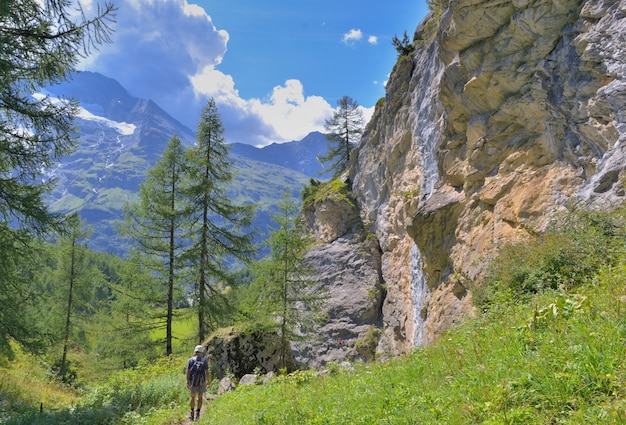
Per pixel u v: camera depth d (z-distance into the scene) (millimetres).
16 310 13375
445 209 16688
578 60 12008
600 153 11109
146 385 14062
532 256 9695
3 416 10148
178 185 24391
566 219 9938
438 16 23781
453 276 15406
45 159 11531
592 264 8016
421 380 5625
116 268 23375
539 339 5055
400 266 26078
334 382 7723
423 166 22969
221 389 14125
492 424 3457
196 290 23141
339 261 31844
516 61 13930
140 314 23016
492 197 14164
